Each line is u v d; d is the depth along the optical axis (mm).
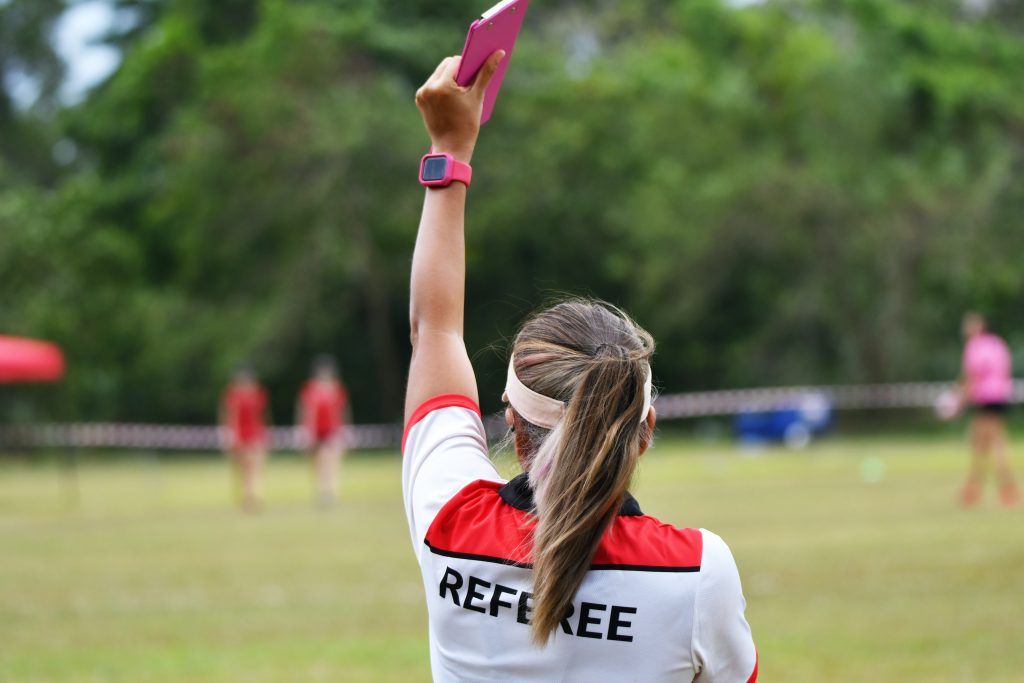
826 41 88938
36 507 45094
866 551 24219
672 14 106875
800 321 82875
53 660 16219
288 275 84438
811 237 79062
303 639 17344
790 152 83500
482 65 5027
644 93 89625
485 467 4746
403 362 96375
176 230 91312
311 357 92875
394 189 83875
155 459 81938
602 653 4301
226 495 49188
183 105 98562
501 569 4410
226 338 86688
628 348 4508
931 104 79812
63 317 84562
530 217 86500
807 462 53531
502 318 91000
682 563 4348
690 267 81062
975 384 32688
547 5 109188
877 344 80562
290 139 82500
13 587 23141
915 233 77312
